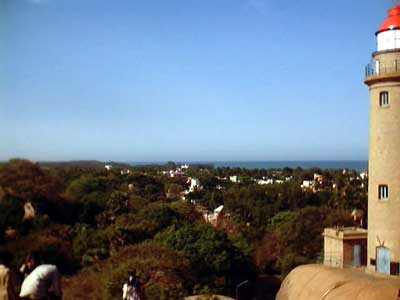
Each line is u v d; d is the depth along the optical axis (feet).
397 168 103.55
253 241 193.26
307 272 95.76
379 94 106.11
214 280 134.62
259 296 143.74
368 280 82.48
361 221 197.26
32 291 24.53
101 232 135.95
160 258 113.29
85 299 90.33
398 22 104.27
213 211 307.99
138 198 214.90
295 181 375.04
